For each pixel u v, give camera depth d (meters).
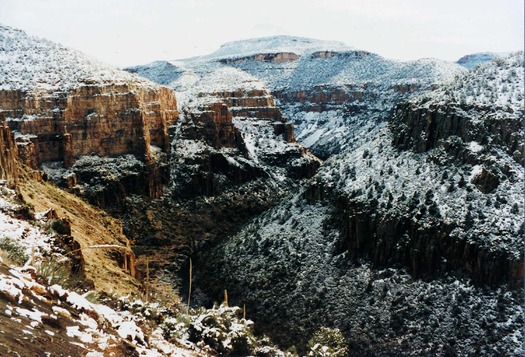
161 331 18.53
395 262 64.19
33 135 99.38
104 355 12.20
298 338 58.69
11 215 25.67
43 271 16.42
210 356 19.25
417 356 51.97
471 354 50.25
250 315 66.06
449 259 60.03
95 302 17.11
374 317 58.44
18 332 10.85
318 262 71.75
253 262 77.50
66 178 98.19
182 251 93.88
